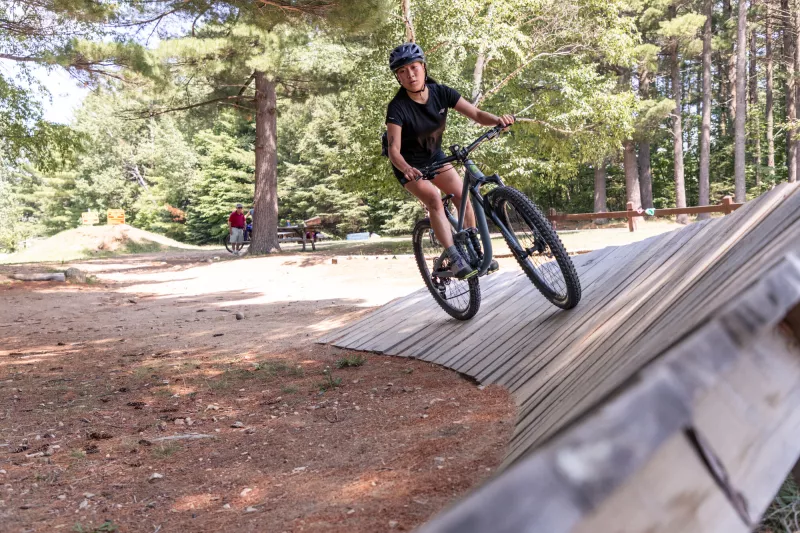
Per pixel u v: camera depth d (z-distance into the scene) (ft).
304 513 7.98
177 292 44.04
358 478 9.04
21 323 30.48
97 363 20.33
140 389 16.58
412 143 14.92
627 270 14.94
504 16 57.52
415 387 14.12
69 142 56.95
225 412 14.03
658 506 1.38
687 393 1.31
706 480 1.54
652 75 105.29
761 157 120.37
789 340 1.99
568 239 60.03
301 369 17.42
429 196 15.08
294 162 142.72
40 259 94.48
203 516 8.54
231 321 28.53
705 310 2.80
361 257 54.80
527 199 13.92
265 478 9.78
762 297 1.60
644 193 107.86
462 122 57.06
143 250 100.68
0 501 9.55
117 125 166.61
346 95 74.13
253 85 93.20
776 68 120.06
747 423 1.71
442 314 19.81
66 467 11.04
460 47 54.65
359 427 11.75
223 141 151.33
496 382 13.17
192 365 19.12
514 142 67.97
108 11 45.68
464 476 8.34
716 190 116.16
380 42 58.08
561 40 62.85
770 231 4.59
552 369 11.48
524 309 16.83
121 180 172.35
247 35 55.57
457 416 11.31
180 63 58.75
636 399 1.23
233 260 64.23
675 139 98.89
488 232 14.84
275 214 71.36
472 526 0.94
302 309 31.35
